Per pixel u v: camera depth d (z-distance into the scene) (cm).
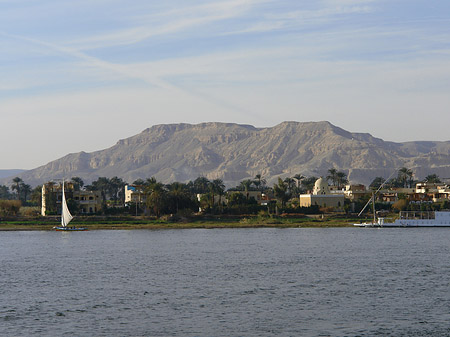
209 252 12938
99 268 10481
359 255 12075
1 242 16125
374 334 5809
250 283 8600
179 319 6412
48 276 9569
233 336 5769
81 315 6625
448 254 12125
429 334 5800
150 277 9300
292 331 5928
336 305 7019
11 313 6744
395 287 8144
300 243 14938
